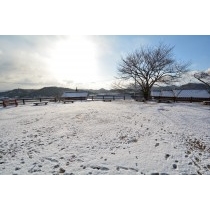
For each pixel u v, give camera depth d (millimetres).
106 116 9586
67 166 3963
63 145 5250
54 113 10852
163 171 3814
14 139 5855
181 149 4988
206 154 4754
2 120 8961
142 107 13898
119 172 3752
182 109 12750
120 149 4949
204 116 9906
